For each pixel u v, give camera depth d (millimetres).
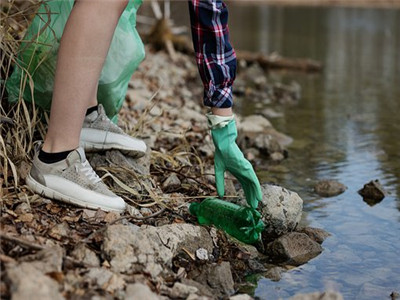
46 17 3189
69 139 2699
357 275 2723
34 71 3154
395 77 7598
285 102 6180
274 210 2992
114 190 3000
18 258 2266
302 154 4422
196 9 2682
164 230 2668
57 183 2723
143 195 3006
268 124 5043
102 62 2617
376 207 3477
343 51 9609
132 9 3293
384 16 15438
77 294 2109
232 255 2758
